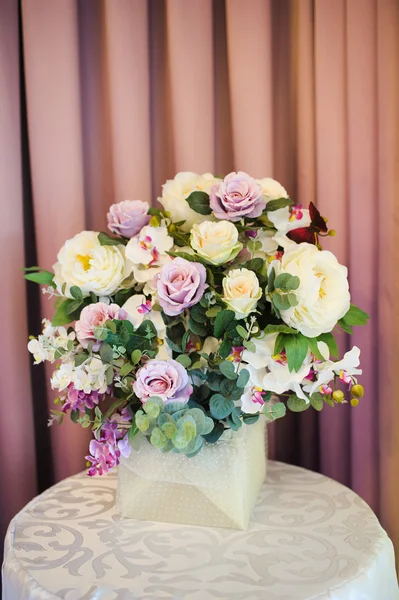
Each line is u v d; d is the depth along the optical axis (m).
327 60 1.18
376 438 1.24
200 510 0.91
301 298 0.82
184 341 0.84
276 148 1.31
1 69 1.20
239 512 0.90
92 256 0.93
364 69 1.16
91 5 1.29
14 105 1.22
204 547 0.85
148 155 1.26
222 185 0.89
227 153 1.32
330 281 0.85
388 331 1.19
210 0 1.21
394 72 1.14
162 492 0.92
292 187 1.32
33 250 1.33
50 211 1.23
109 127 1.29
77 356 0.85
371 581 0.80
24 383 1.26
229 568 0.80
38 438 1.36
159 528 0.91
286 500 1.00
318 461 1.34
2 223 1.21
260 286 0.87
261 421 1.02
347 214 1.21
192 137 1.22
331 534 0.89
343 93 1.19
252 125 1.20
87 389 0.84
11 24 1.21
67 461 1.28
